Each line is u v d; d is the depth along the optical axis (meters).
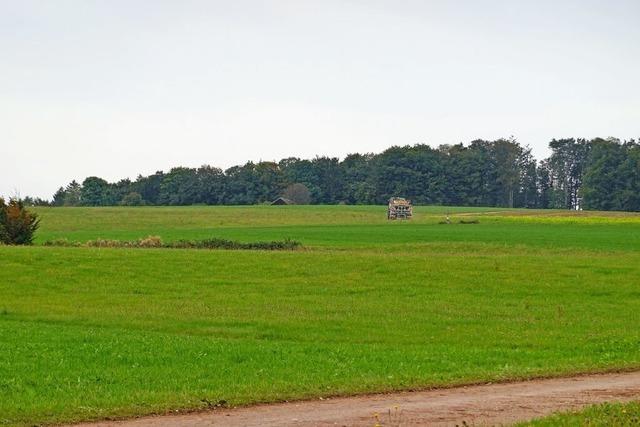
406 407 18.31
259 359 25.36
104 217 147.88
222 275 51.66
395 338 31.89
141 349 27.23
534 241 88.00
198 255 58.97
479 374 22.69
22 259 55.12
